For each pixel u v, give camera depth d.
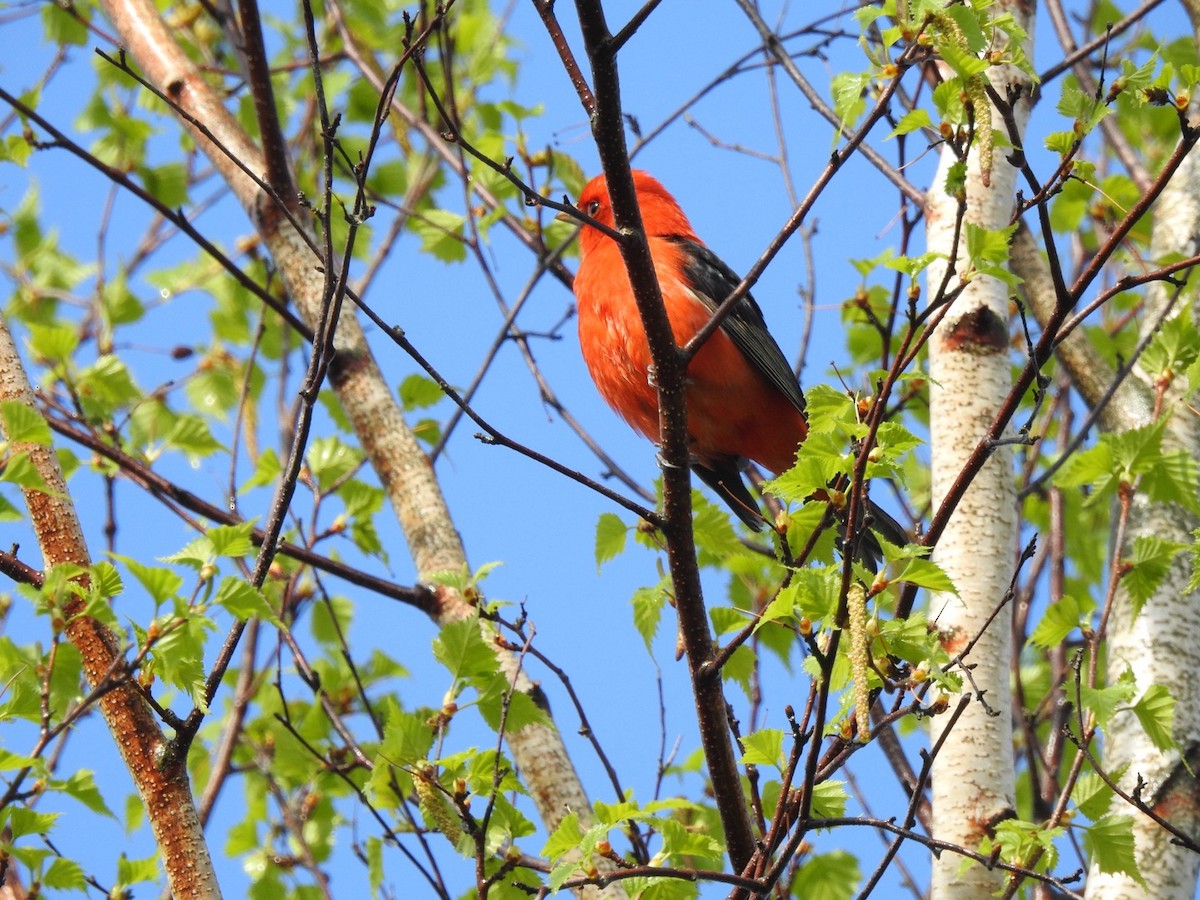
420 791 8.02
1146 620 10.22
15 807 8.01
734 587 11.96
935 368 10.65
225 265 11.60
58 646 7.71
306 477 13.41
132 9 13.69
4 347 8.43
